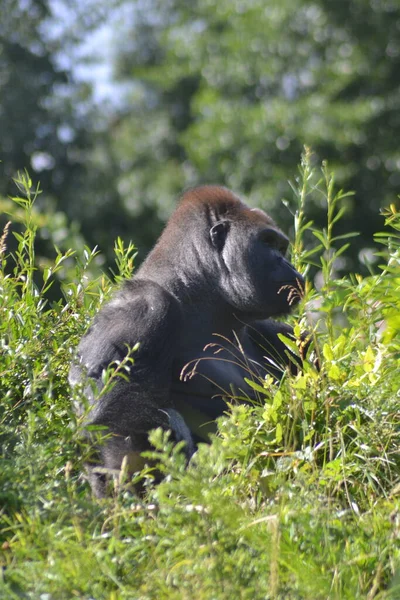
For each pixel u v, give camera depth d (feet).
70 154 136.87
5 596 18.83
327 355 28.73
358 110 115.24
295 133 115.75
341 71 122.93
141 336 28.19
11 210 35.55
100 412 27.22
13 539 21.01
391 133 116.26
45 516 21.54
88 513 21.75
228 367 31.45
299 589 18.78
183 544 19.69
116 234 143.74
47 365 26.53
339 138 115.03
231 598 18.10
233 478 24.41
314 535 20.74
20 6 131.75
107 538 21.31
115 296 30.53
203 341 31.42
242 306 31.65
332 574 19.92
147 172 155.53
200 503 20.17
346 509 22.86
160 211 146.92
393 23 121.70
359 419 26.73
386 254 33.24
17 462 22.72
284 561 19.45
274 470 25.79
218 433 28.99
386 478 24.86
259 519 20.13
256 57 131.75
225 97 135.44
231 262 31.63
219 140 120.67
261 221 32.22
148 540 20.81
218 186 33.47
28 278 33.27
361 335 32.55
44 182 134.72
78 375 28.12
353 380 28.30
